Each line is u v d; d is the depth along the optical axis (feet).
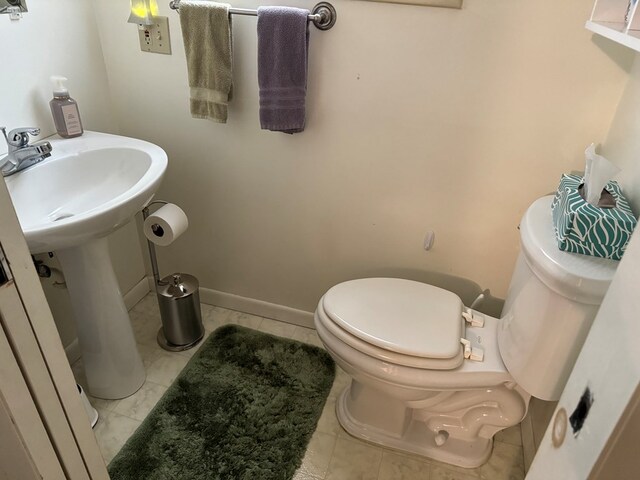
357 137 4.98
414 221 5.27
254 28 4.74
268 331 6.39
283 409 5.29
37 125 4.72
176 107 5.43
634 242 2.00
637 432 1.85
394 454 4.92
